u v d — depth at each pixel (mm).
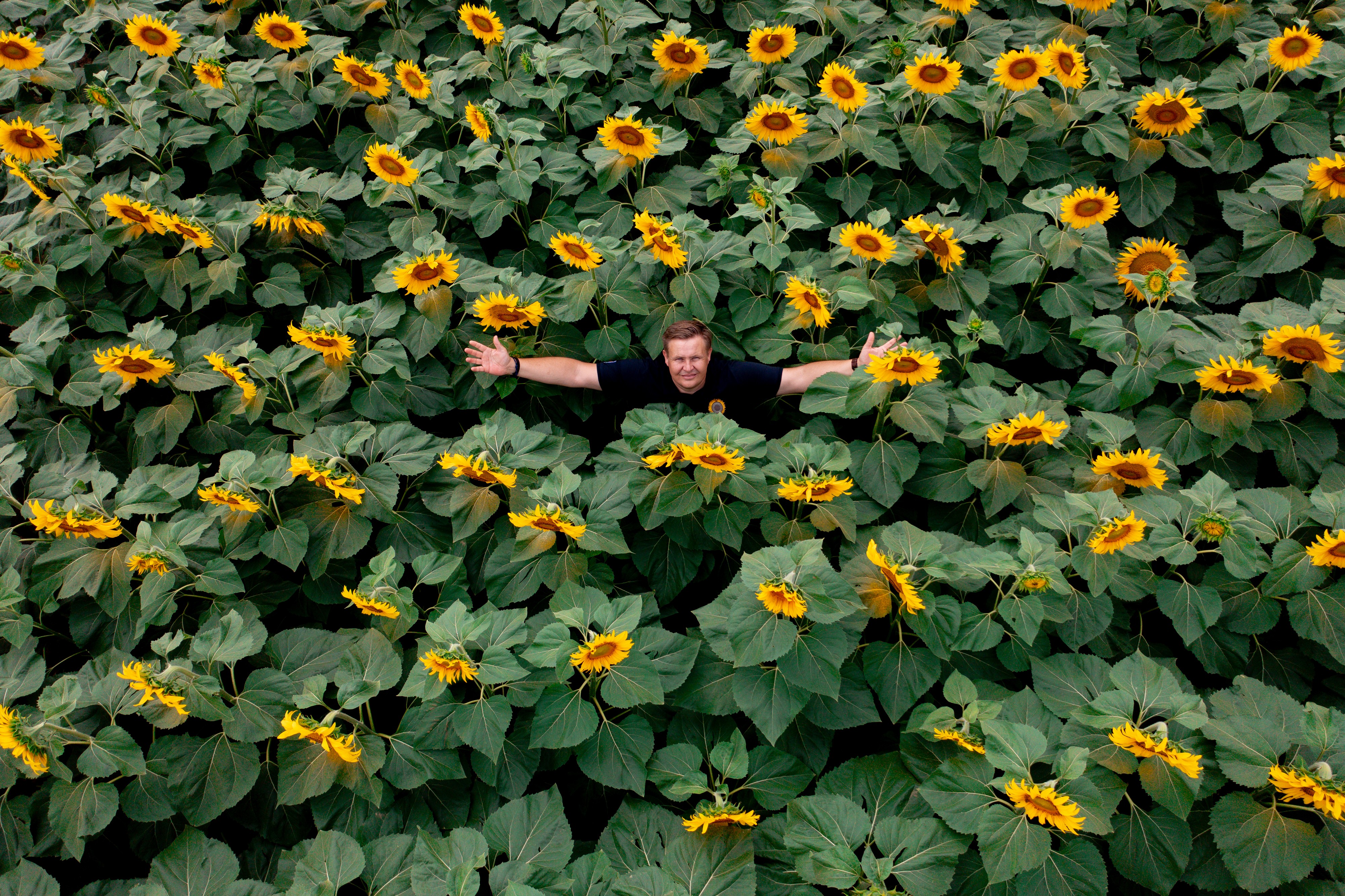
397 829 3131
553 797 3006
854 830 2854
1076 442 3998
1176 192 5395
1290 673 3697
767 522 3635
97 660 3391
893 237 4910
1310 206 4789
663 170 5523
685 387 4289
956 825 2791
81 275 4781
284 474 3619
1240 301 5066
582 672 3117
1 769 3225
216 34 6027
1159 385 4309
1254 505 3646
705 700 3252
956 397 3990
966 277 4684
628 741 3156
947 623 3234
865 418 4270
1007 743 2793
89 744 3062
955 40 6094
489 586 3549
